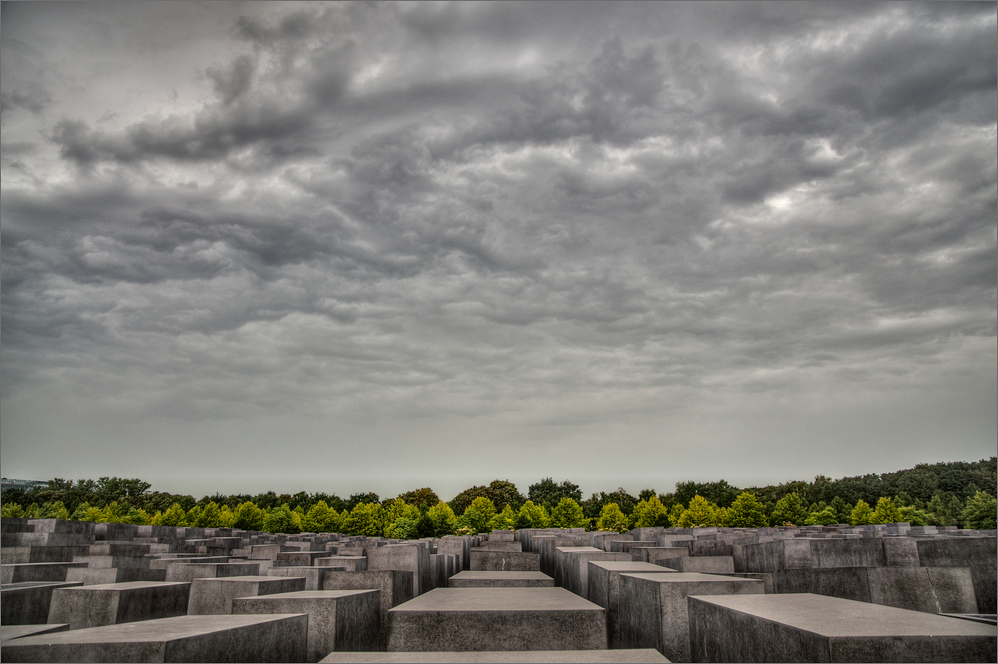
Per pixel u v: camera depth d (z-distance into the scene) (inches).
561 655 284.0
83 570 595.8
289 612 327.0
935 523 2306.8
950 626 208.5
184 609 410.9
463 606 409.4
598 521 2874.0
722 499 3457.2
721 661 256.8
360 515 2736.2
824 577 358.3
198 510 2691.9
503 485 4192.9
